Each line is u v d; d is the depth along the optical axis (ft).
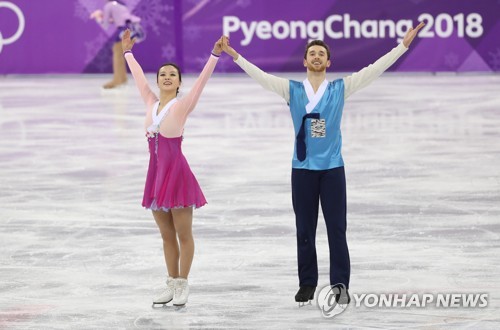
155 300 59.52
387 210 84.12
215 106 155.02
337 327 54.80
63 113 150.51
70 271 67.67
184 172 58.13
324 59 57.16
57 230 79.61
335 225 57.72
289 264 68.54
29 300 61.11
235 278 65.26
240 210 85.35
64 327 55.72
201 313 57.93
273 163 107.34
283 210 85.20
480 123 133.08
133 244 74.84
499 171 100.89
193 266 68.28
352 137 123.75
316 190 57.93
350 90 57.72
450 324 54.85
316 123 56.90
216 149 116.67
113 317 57.47
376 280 63.93
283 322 56.03
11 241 76.28
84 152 116.67
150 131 58.13
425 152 112.37
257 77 57.52
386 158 108.99
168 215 59.31
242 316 57.26
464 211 83.46
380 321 55.67
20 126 137.90
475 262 67.87
